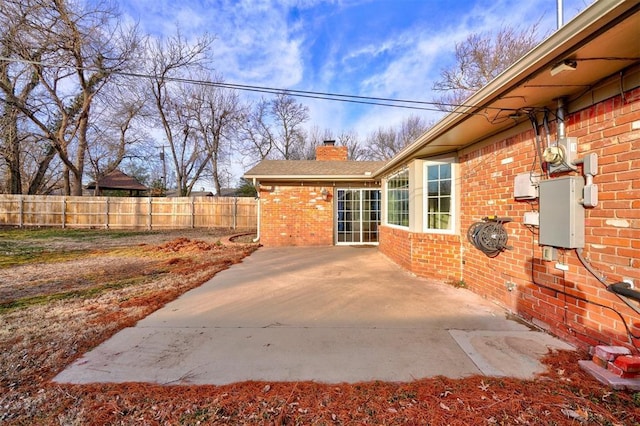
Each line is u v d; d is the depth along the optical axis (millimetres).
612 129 2420
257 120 28172
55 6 13633
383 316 3719
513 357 2635
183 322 3561
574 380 2242
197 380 2322
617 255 2385
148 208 16688
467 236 4793
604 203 2490
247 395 2119
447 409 1948
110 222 16562
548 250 3104
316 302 4301
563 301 2963
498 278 4070
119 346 2920
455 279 5309
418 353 2738
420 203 5906
